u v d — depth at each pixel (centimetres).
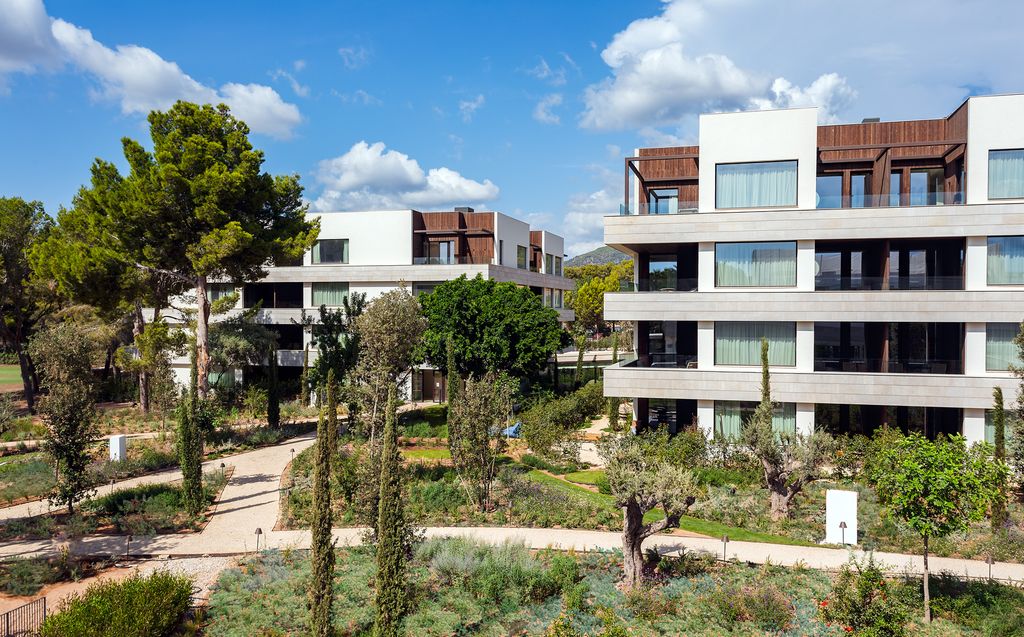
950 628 1554
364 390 2777
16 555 1967
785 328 3066
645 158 3228
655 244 3253
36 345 2383
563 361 6994
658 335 3603
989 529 2161
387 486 1534
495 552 1927
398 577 1532
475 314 4038
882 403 2920
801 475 2306
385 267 4825
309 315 4912
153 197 3303
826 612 1602
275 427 3747
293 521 2309
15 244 4406
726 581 1786
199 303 3659
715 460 2927
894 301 2911
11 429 3753
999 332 2862
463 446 2444
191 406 2405
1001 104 2855
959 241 3012
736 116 3103
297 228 3825
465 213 5147
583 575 1845
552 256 6906
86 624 1402
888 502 1677
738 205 3111
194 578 1844
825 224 2966
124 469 2902
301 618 1602
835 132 3244
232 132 3619
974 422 2875
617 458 1844
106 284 3547
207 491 2567
